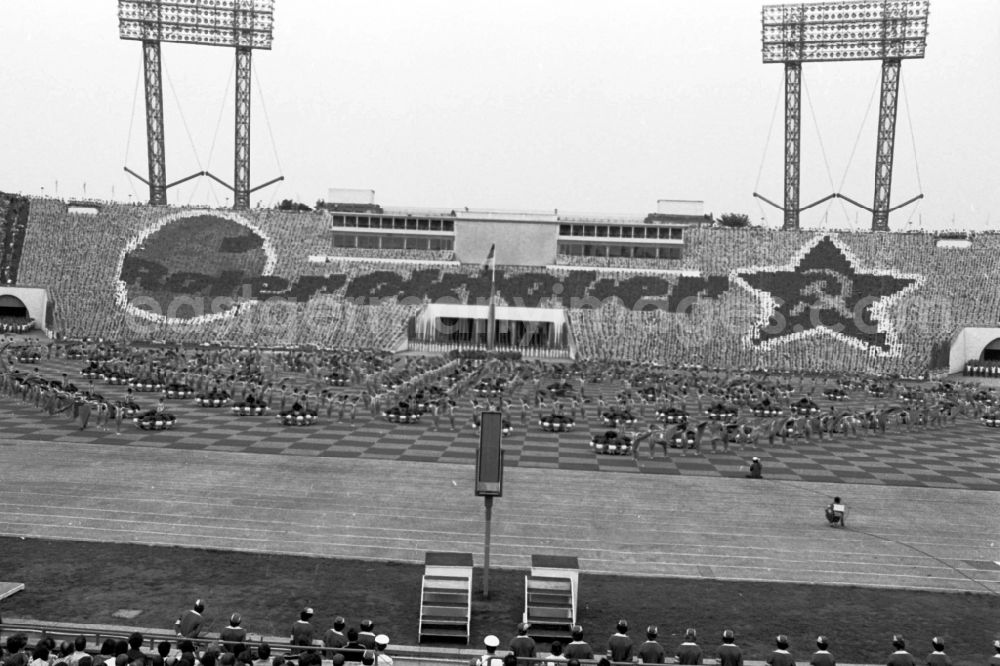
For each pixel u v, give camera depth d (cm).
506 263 13062
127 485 3506
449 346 10881
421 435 5006
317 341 10525
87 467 3806
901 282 11331
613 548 2914
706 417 6075
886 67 12644
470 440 4875
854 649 2138
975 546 3086
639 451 4741
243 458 4147
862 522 3359
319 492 3522
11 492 3322
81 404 4834
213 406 5862
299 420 5228
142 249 12219
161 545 2756
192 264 12038
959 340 10100
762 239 12556
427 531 3027
